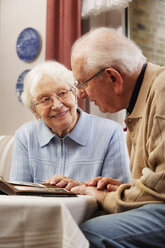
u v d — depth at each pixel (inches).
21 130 84.7
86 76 59.2
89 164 76.9
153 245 47.0
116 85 57.7
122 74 57.6
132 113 58.2
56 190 54.2
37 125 83.2
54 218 39.9
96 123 81.1
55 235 39.6
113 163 76.6
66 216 39.3
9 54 164.9
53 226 39.8
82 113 81.0
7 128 163.5
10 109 163.2
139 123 57.5
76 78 61.0
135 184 52.8
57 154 79.0
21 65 160.7
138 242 46.4
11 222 39.7
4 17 167.2
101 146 77.7
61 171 77.3
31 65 157.4
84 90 61.0
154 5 129.2
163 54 127.3
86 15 133.0
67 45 132.0
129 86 58.1
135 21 130.9
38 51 154.4
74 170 76.8
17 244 39.5
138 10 130.6
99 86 58.8
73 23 133.2
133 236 46.3
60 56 135.8
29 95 81.0
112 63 57.6
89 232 46.8
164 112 51.3
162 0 129.0
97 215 56.4
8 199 41.5
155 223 47.3
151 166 52.3
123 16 133.1
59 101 77.6
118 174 76.0
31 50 155.7
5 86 165.2
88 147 78.1
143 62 59.1
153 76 56.9
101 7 127.4
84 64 59.0
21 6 162.2
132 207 51.6
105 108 60.8
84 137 78.5
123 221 47.4
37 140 81.4
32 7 158.7
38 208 39.8
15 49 163.0
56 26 139.3
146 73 57.8
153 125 51.9
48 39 138.6
